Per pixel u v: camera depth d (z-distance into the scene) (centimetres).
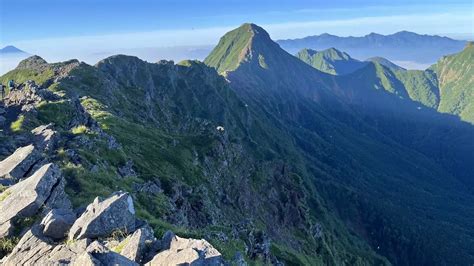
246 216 13175
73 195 4453
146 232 3017
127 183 6300
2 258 2888
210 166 14100
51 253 2722
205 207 8488
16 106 8375
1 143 5862
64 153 5669
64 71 17662
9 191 3669
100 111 12988
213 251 2784
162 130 17012
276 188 19275
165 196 6956
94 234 3023
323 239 19388
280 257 9831
